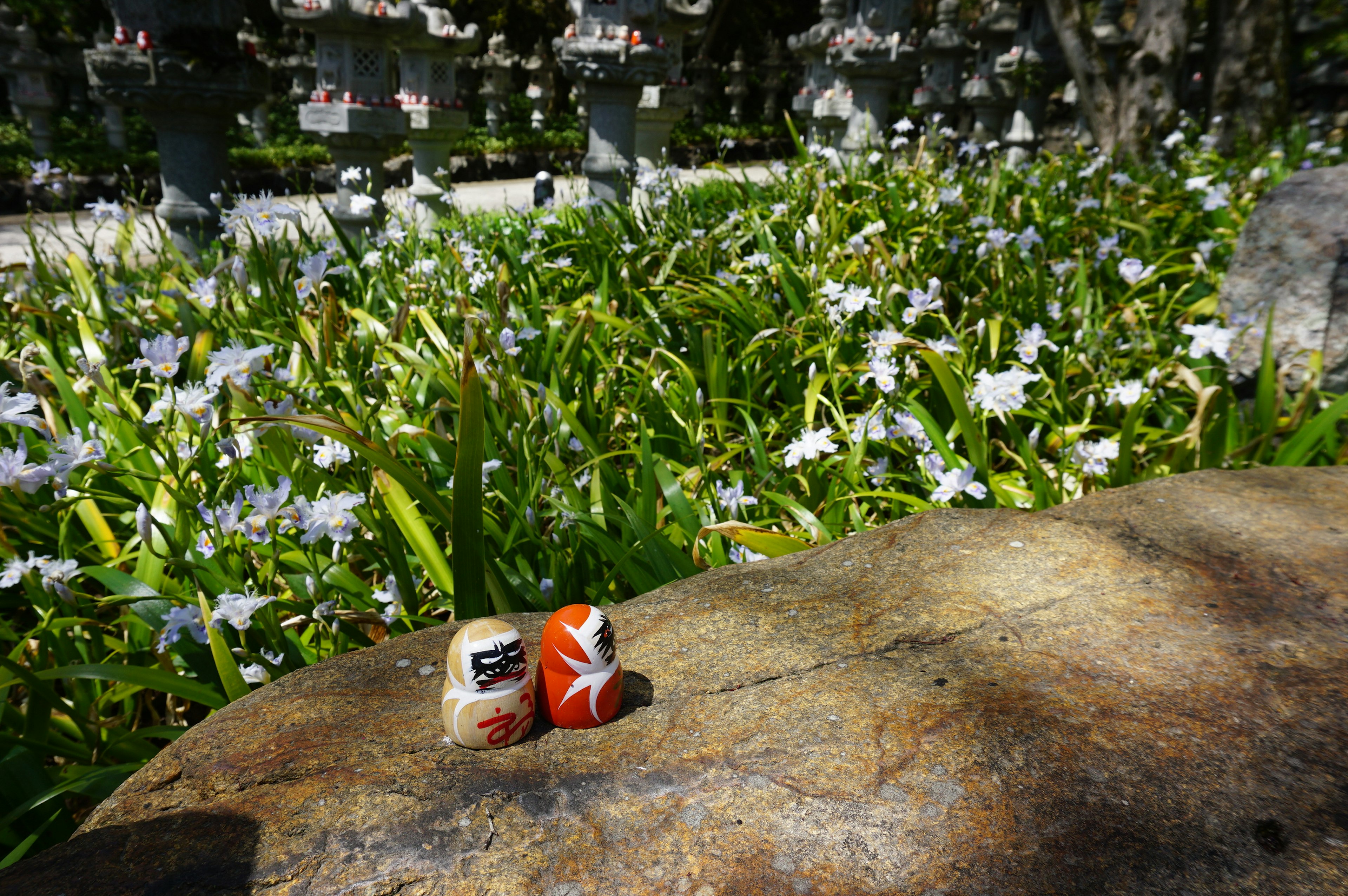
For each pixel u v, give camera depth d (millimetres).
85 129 21188
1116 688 1386
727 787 1225
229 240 3746
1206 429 2674
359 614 1933
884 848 1115
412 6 7371
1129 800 1165
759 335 3297
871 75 9531
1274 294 3447
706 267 4719
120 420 2662
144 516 1858
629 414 3221
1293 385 3324
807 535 2682
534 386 2871
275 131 23000
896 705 1359
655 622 1692
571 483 2426
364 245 5234
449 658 1325
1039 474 2580
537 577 2320
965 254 4543
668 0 10461
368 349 3172
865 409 3324
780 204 5027
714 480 2779
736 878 1092
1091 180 6598
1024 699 1361
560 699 1343
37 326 3850
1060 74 14781
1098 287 3848
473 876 1104
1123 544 1857
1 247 8648
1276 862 1072
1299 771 1210
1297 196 3430
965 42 16141
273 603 1912
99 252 6543
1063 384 3193
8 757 1699
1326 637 1517
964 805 1166
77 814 1976
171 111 6461
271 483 2471
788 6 31359
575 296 4828
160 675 1729
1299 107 15484
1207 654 1470
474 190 17562
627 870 1111
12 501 2199
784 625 1631
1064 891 1042
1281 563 1769
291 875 1102
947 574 1770
